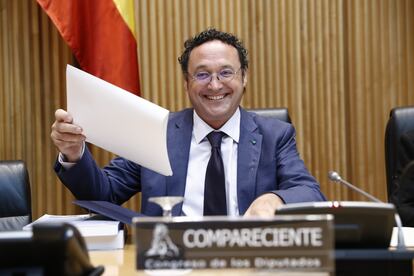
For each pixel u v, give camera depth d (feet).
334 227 3.80
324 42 11.58
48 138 11.36
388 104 11.64
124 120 5.96
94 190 6.93
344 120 11.61
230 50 7.25
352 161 11.60
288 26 11.55
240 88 7.30
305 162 11.55
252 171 7.02
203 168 7.07
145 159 6.19
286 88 11.56
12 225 8.48
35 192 11.32
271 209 5.53
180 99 11.48
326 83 11.57
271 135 7.35
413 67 11.59
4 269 3.17
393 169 8.77
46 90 11.34
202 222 3.57
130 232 6.60
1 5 11.27
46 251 3.18
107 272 4.35
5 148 11.30
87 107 6.09
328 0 11.59
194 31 11.52
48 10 10.42
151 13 11.46
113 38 10.39
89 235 5.53
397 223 4.77
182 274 3.80
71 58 11.35
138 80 10.51
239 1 11.52
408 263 3.81
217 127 7.20
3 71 11.28
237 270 3.58
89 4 10.44
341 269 3.86
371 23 11.66
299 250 3.45
